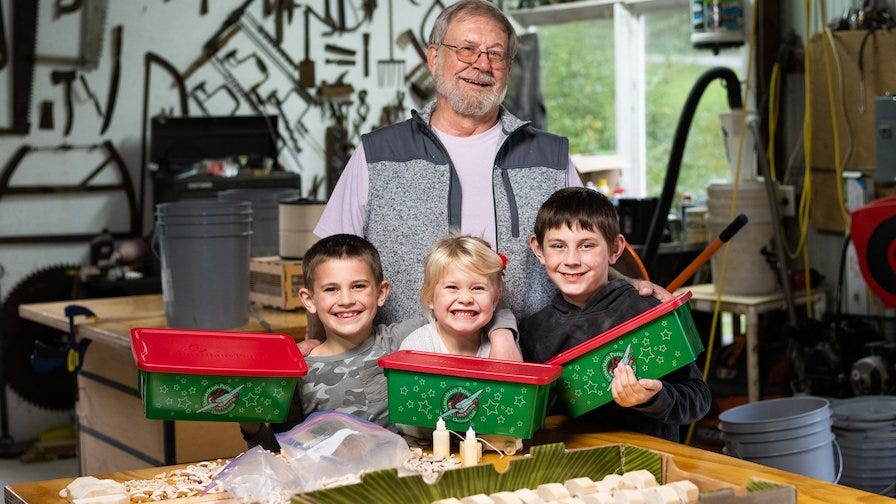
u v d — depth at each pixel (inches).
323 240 94.7
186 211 143.6
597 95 285.3
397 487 69.3
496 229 105.6
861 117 204.4
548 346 98.3
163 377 80.6
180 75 253.8
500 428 82.7
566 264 94.1
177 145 246.4
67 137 239.9
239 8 262.5
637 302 95.3
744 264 196.2
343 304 92.0
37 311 173.3
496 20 103.9
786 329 187.8
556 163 107.6
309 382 92.4
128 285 225.3
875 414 149.5
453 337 93.0
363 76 282.4
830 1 217.9
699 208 237.1
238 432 145.0
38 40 235.6
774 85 223.6
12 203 234.2
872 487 149.8
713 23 223.5
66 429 230.2
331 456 77.9
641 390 84.7
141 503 73.9
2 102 232.7
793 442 133.0
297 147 272.2
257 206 176.4
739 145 196.7
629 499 67.7
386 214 106.0
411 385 84.1
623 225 237.0
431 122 108.7
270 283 166.2
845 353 182.1
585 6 278.5
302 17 272.5
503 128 107.6
